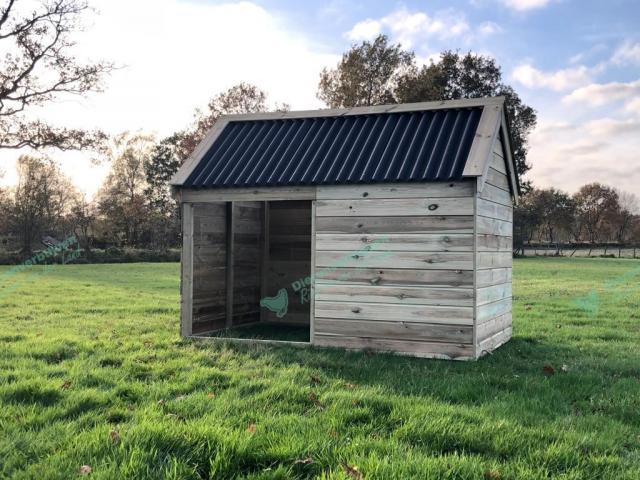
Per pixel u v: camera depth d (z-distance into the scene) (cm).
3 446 426
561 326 1192
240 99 5266
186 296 948
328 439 439
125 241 5781
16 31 3209
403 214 809
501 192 948
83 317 1218
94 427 473
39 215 4684
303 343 863
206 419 484
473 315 773
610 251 6894
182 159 5447
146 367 704
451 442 446
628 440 468
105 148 3547
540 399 580
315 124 1013
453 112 933
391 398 557
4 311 1304
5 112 3262
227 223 1122
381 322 820
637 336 1063
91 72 3366
